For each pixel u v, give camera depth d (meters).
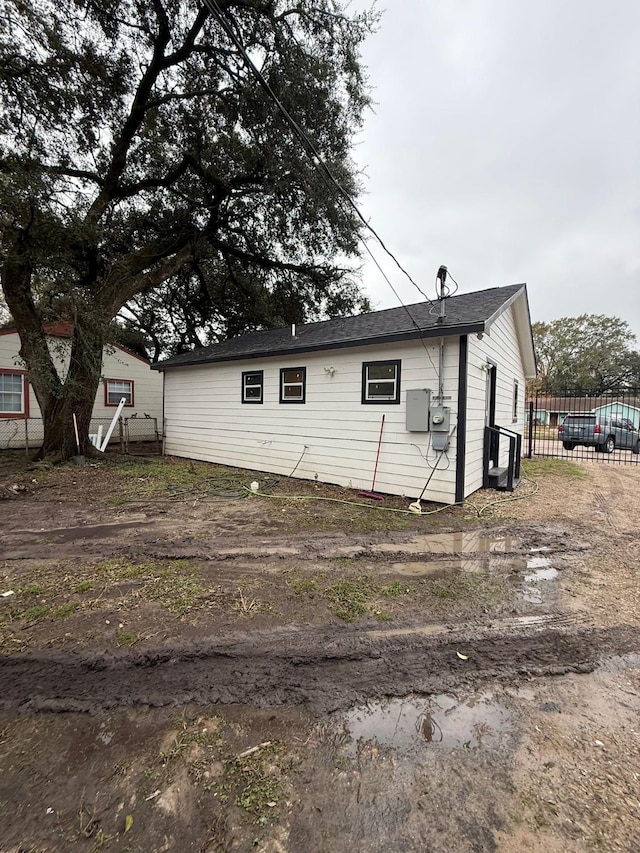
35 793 1.44
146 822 1.34
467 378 5.76
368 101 10.16
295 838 1.30
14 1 7.02
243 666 2.23
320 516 5.38
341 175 11.16
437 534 4.65
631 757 1.63
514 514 5.49
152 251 11.71
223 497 6.50
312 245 13.99
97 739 1.70
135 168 11.50
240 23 9.05
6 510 5.66
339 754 1.64
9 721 1.80
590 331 43.25
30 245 7.99
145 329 19.56
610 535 4.66
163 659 2.27
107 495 6.60
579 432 14.27
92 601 2.96
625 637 2.56
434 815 1.38
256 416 8.96
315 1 8.82
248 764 1.58
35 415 12.61
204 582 3.31
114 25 8.50
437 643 2.48
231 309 16.89
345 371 7.15
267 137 10.42
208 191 12.30
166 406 11.97
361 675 2.17
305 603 2.98
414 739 1.72
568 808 1.41
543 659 2.33
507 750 1.67
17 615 2.74
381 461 6.69
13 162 7.36
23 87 7.73
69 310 9.39
